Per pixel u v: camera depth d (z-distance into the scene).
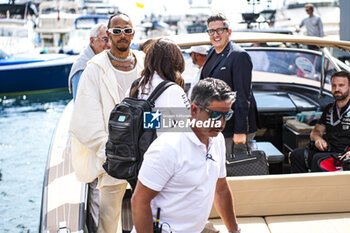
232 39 3.20
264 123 3.75
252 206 2.11
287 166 3.55
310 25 8.52
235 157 2.48
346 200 2.13
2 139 5.31
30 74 7.90
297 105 3.76
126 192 2.33
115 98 2.12
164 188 1.35
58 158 2.58
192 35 3.42
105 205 2.12
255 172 2.48
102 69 2.12
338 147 2.86
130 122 1.60
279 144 3.81
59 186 2.27
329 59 3.82
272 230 2.00
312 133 3.02
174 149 1.29
